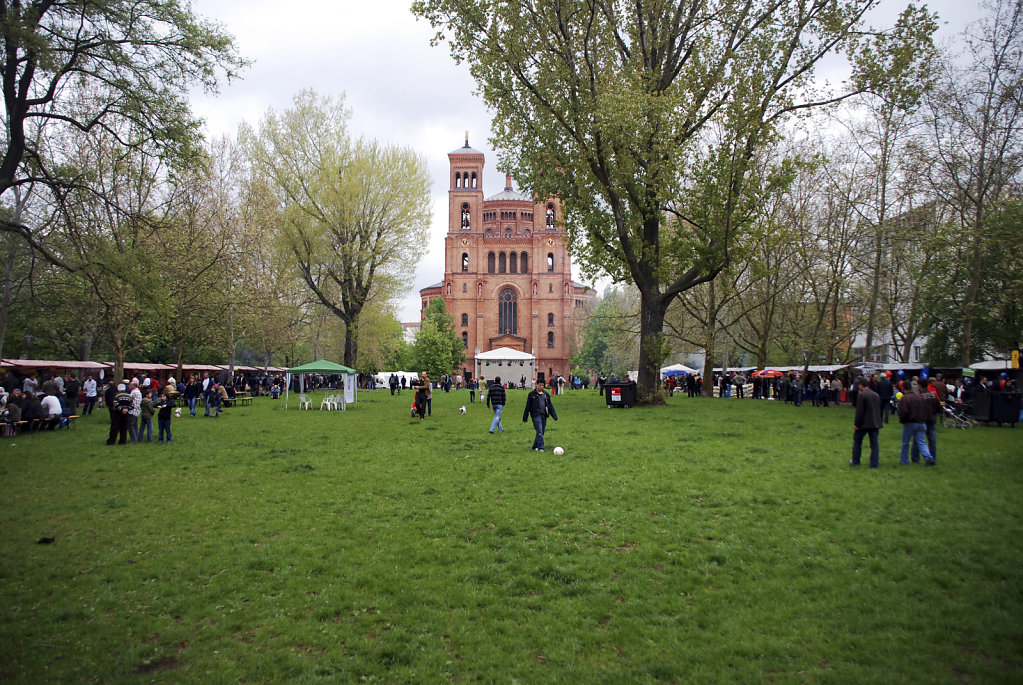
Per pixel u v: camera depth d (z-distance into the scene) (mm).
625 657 4867
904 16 21312
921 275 29656
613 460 12844
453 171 104562
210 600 5961
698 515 8570
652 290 28453
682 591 6094
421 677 4586
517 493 9961
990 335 33594
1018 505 8750
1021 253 25734
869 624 5312
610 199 26406
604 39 25297
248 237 37469
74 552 7367
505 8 23828
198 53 17062
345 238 41062
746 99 22984
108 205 18359
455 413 27859
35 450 15664
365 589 6176
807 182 36250
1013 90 23359
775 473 11234
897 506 8828
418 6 24047
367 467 12656
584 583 6262
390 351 72188
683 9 26375
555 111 25188
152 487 10922
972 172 25797
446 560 6938
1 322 28234
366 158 40750
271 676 4586
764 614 5523
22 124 16016
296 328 56531
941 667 4605
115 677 4559
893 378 28766
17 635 5230
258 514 9008
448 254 103000
